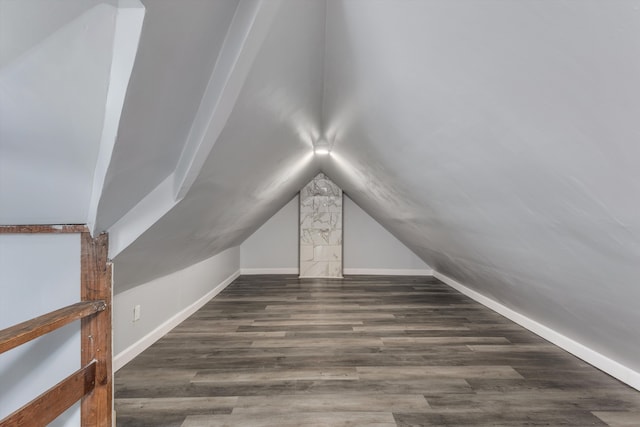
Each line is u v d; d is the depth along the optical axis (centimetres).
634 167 80
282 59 124
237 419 165
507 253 195
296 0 96
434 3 80
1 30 77
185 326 300
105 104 92
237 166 187
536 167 108
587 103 74
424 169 179
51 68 86
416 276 553
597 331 196
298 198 572
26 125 100
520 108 91
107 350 145
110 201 130
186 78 102
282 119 182
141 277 222
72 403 126
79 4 71
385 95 141
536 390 192
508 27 72
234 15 96
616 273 129
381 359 232
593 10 57
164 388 192
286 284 486
